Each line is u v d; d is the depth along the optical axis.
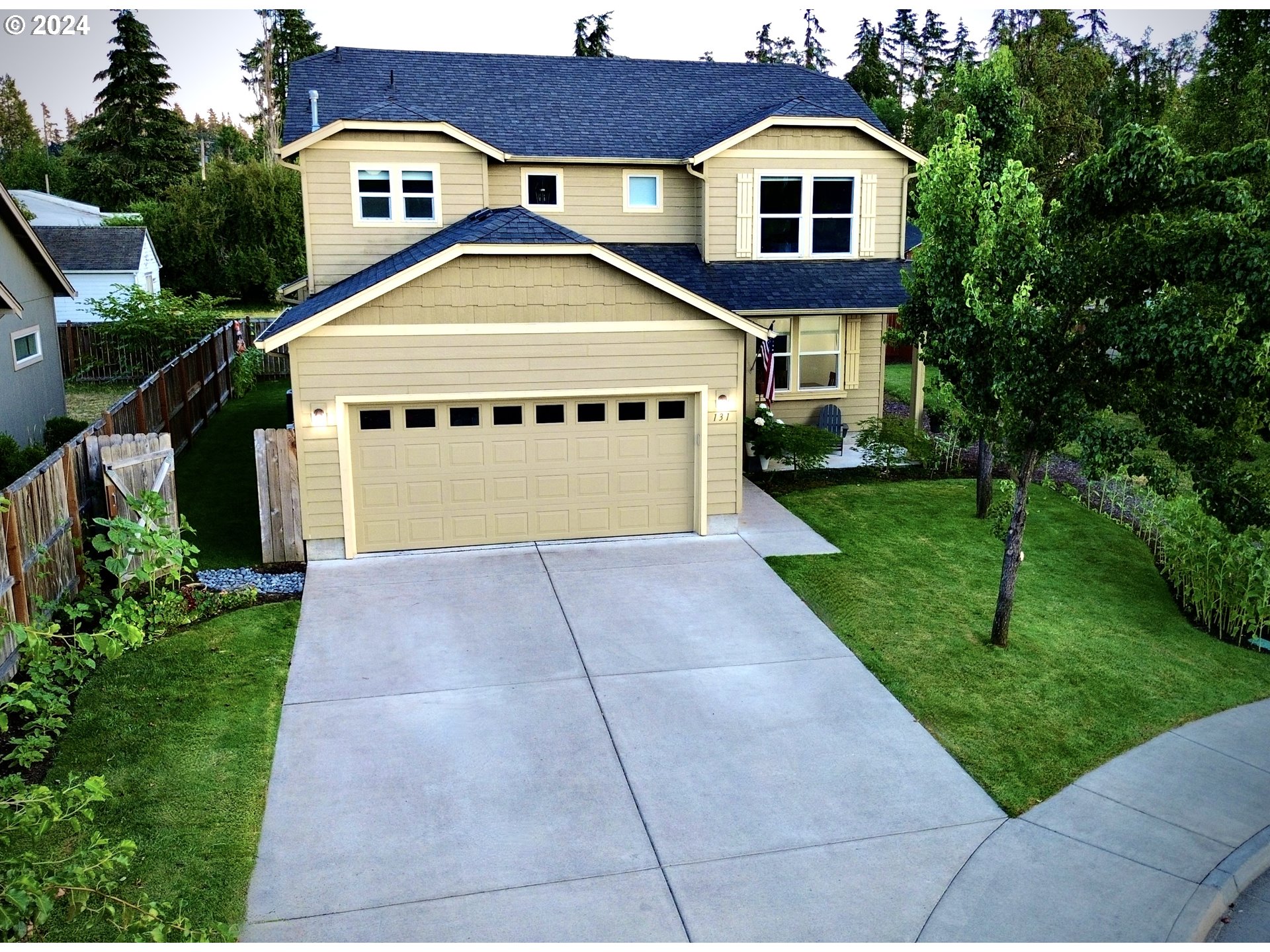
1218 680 10.04
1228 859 6.98
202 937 4.91
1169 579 12.97
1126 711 9.24
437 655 10.08
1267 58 22.45
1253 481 8.73
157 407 16.97
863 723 8.83
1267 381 7.89
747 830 7.17
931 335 11.55
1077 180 9.16
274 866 6.62
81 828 5.12
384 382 12.69
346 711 8.86
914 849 7.00
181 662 9.70
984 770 8.09
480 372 12.95
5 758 6.36
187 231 46.94
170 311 26.66
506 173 18.14
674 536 14.20
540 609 11.36
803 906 6.32
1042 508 15.92
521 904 6.29
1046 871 6.78
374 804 7.40
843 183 19.36
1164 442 9.02
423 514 13.33
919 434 18.06
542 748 8.28
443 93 19.31
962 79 13.97
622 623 10.99
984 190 10.87
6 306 13.04
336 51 20.12
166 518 12.55
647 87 20.91
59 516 10.47
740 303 17.69
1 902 4.48
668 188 19.03
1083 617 11.48
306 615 11.06
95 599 10.07
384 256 16.91
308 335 12.34
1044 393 9.42
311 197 16.47
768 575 12.59
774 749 8.34
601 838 7.03
